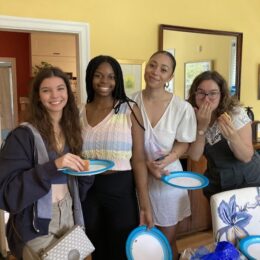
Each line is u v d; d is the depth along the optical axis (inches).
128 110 68.0
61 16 102.3
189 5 121.2
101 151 66.6
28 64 215.9
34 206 53.0
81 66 106.6
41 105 54.8
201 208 120.2
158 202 75.9
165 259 55.6
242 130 72.9
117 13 109.7
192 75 124.6
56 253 52.5
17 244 55.5
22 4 97.3
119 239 69.4
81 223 59.9
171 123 72.6
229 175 75.4
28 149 52.3
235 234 56.8
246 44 135.7
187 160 110.5
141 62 115.0
